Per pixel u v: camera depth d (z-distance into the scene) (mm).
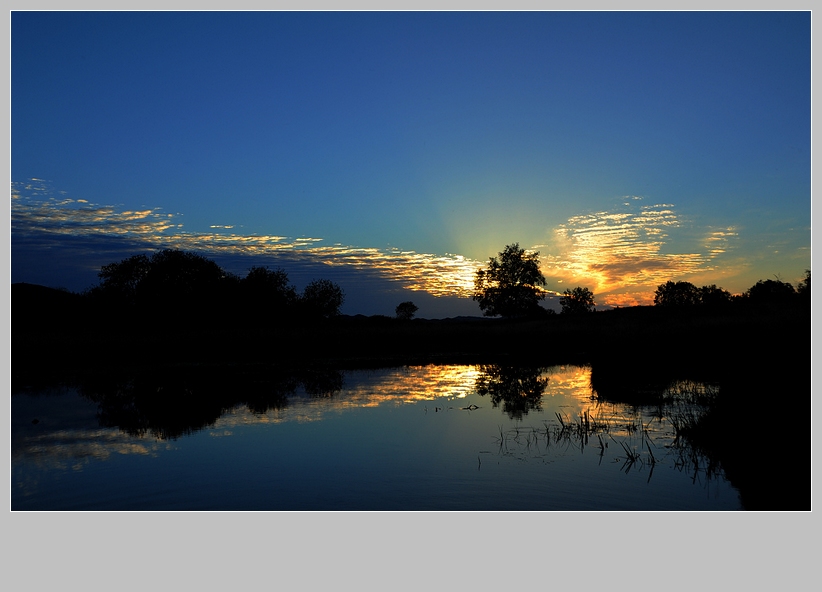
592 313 62906
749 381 14609
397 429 14172
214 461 11484
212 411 16859
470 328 48375
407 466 10906
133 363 31516
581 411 15930
